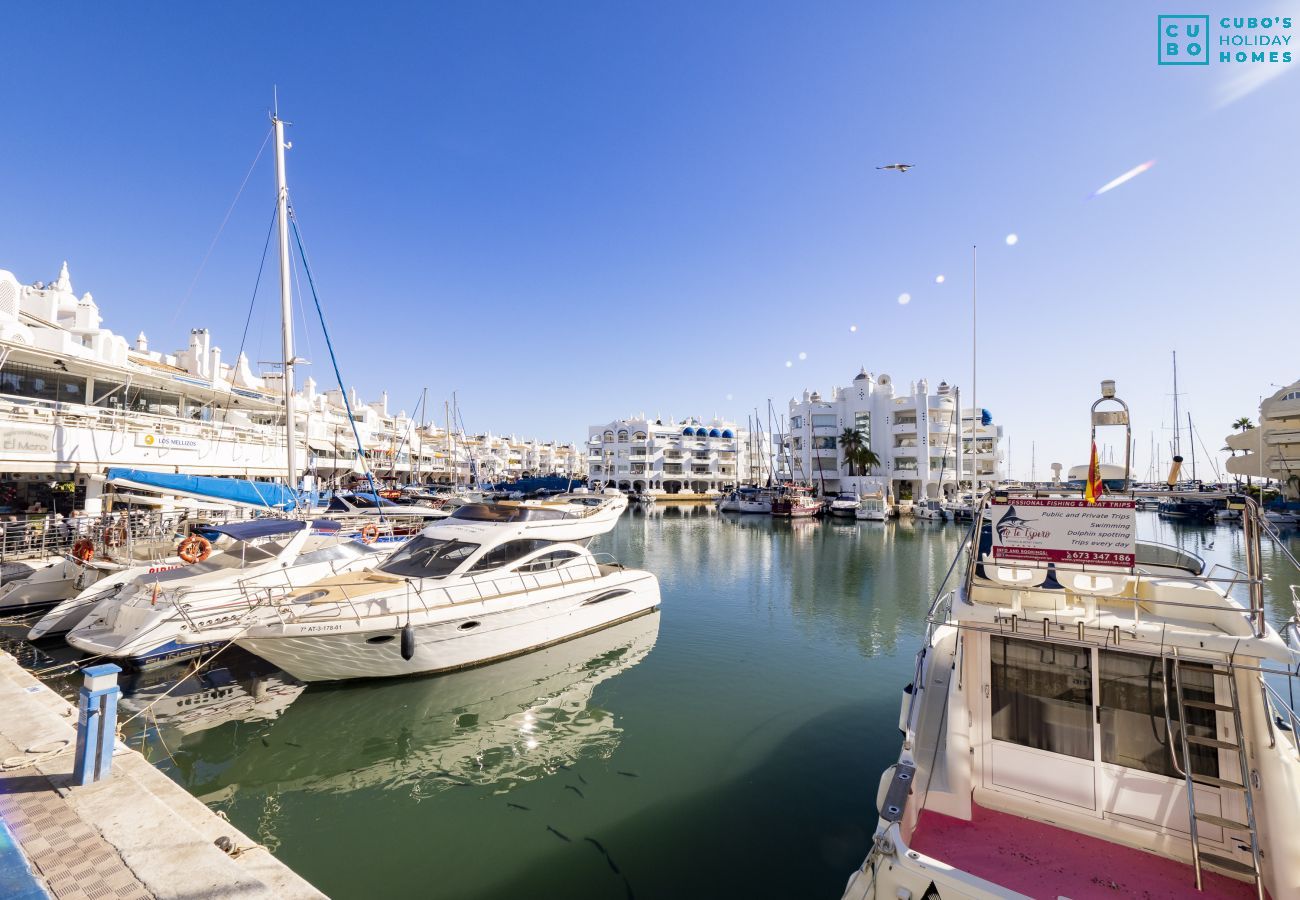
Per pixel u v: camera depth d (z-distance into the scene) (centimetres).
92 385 2275
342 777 805
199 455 2206
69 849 452
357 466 4272
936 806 478
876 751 881
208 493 1623
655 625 1595
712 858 635
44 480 2158
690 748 890
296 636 984
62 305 2609
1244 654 405
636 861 629
